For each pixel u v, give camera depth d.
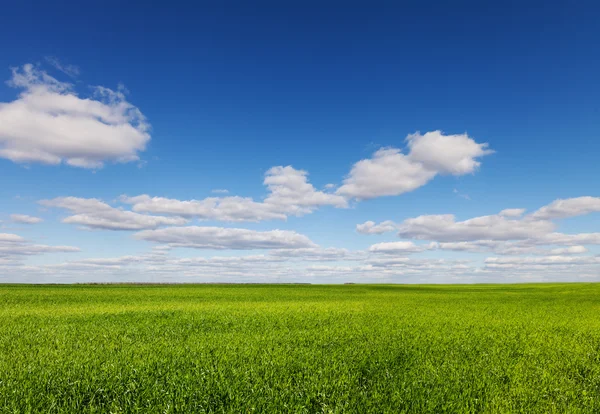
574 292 55.31
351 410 6.90
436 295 47.69
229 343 12.61
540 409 7.30
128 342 13.09
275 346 12.37
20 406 6.93
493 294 50.94
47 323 17.88
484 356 11.42
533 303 34.84
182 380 8.41
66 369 9.30
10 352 11.35
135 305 28.83
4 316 20.70
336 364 9.97
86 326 16.75
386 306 29.30
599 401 7.77
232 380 8.48
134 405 6.95
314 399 7.53
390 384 8.43
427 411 7.03
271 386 8.28
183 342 13.11
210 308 25.95
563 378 9.14
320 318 20.30
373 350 11.80
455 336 14.76
